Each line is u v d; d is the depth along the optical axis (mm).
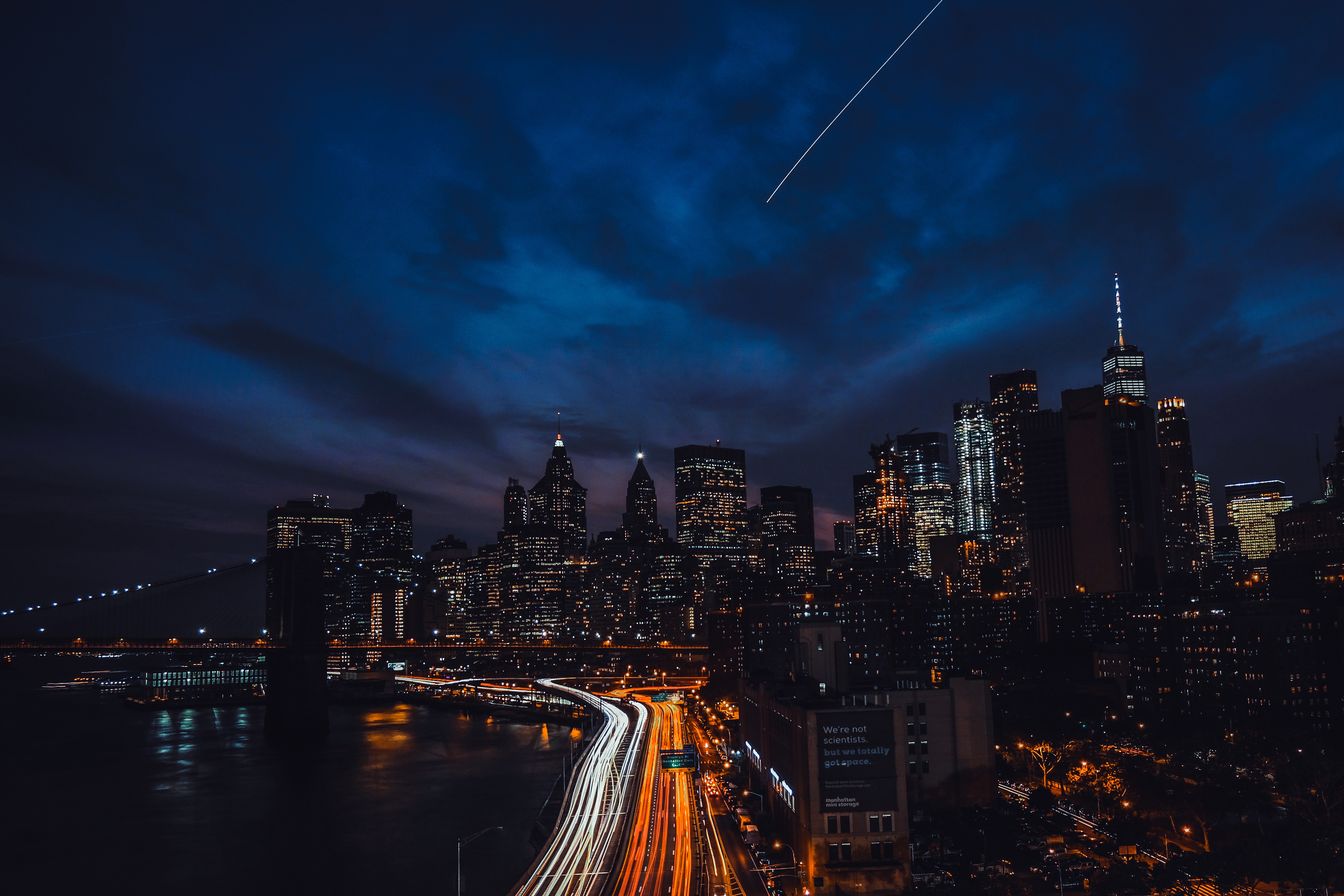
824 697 188500
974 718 187250
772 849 165250
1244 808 160375
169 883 183125
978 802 185250
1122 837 150000
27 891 180750
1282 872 117312
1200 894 123625
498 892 167000
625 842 177750
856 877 140875
